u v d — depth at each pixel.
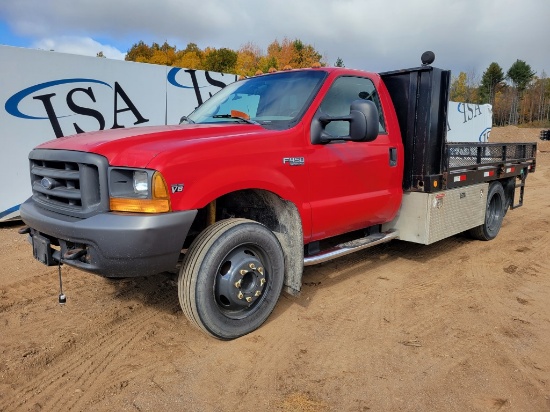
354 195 4.50
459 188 5.78
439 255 6.06
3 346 3.44
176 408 2.74
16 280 4.91
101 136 3.46
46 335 3.63
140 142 3.20
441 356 3.36
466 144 5.86
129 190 3.06
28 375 3.06
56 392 2.88
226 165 3.33
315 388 2.95
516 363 3.27
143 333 3.68
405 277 5.14
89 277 4.98
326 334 3.70
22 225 8.22
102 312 4.07
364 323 3.92
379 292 4.65
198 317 3.32
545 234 7.39
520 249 6.42
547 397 2.88
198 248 3.30
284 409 2.73
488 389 2.95
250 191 3.91
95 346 3.46
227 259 3.44
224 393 2.89
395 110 5.32
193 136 3.42
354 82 4.63
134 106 9.68
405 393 2.90
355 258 5.84
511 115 91.62
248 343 3.53
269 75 4.79
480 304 4.37
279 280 3.78
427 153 5.13
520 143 7.54
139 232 2.92
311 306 4.26
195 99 10.78
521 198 8.08
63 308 4.16
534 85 99.25
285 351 3.42
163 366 3.20
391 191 5.02
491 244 6.70
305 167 3.93
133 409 2.72
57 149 3.39
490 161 6.57
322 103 4.20
